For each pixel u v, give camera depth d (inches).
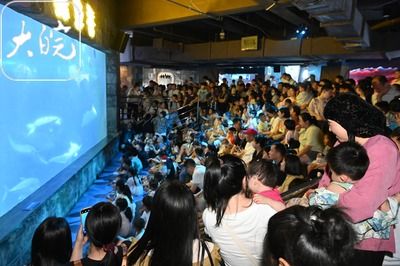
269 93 379.9
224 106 438.6
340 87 239.1
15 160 197.2
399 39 386.6
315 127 202.7
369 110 63.9
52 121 251.9
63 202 233.0
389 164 56.4
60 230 78.8
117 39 397.1
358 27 273.1
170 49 593.6
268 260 48.9
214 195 62.8
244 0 279.6
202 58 597.6
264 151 188.9
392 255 66.1
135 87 550.0
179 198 54.9
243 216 60.1
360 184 56.2
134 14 374.0
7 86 187.2
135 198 259.1
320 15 219.3
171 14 339.6
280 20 490.9
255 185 75.3
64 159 277.0
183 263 53.7
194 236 57.7
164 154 325.7
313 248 36.1
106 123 423.2
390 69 519.8
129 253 61.2
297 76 626.2
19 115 201.6
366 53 432.1
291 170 141.6
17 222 162.2
